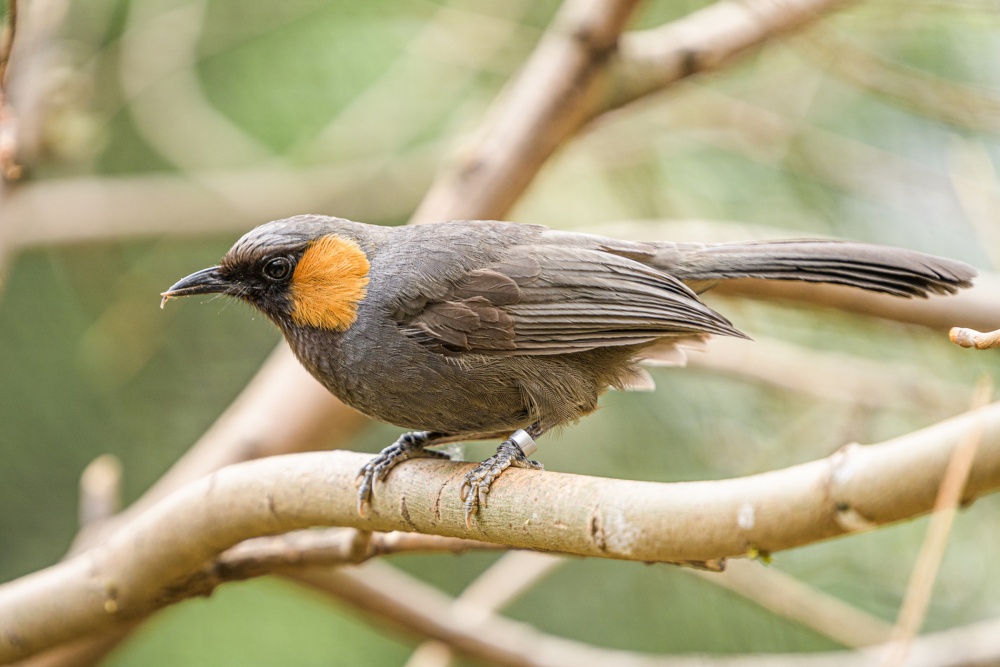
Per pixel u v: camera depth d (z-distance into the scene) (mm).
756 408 13133
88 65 13211
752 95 14391
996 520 12438
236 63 14633
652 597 12945
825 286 11133
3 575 13367
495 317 8258
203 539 7457
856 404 12156
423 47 13953
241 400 11594
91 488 9797
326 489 7027
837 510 5016
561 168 14078
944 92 11750
